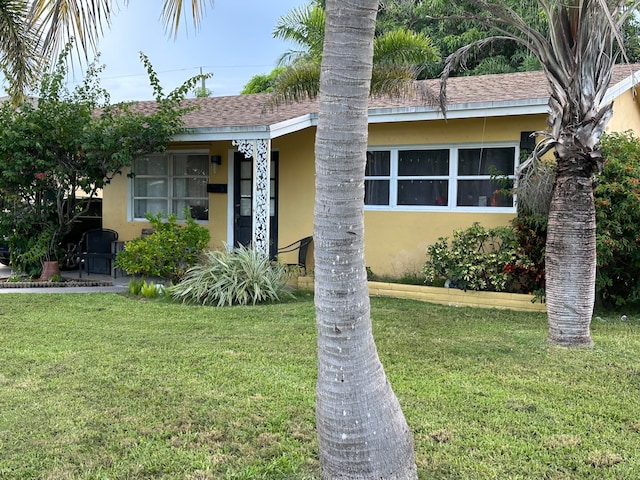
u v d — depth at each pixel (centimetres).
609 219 747
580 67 564
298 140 1074
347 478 285
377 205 1014
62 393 455
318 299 290
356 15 276
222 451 359
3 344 600
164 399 444
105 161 1019
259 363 537
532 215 813
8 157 975
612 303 842
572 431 389
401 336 648
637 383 486
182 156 1202
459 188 948
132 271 941
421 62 946
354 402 285
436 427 394
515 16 587
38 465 342
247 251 920
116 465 342
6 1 729
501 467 339
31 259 1044
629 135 888
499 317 767
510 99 839
